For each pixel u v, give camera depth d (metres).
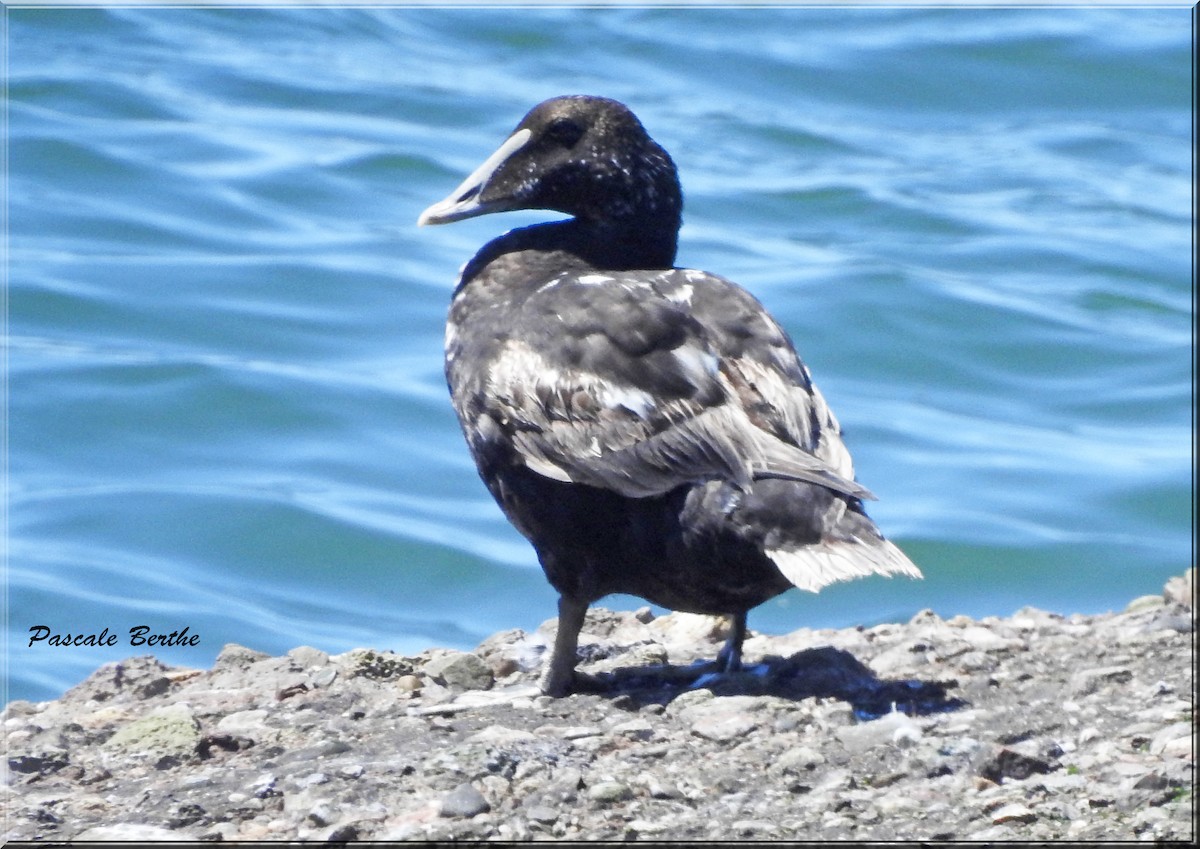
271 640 19.39
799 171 37.34
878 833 8.45
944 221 34.31
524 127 12.00
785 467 9.77
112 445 24.09
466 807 8.59
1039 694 10.51
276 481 23.23
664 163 11.92
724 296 10.71
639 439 10.14
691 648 12.22
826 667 10.98
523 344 10.67
